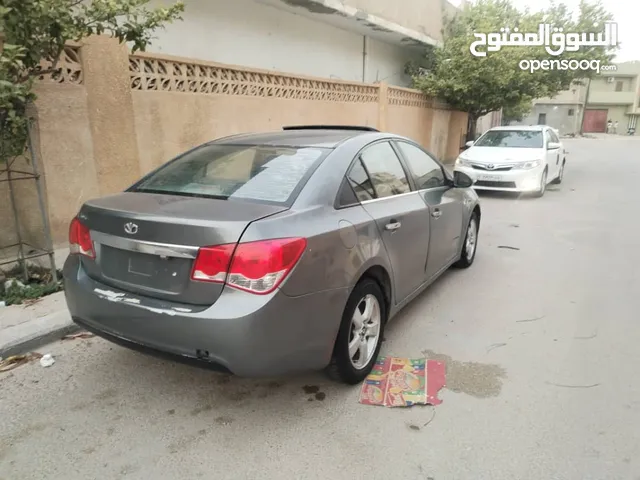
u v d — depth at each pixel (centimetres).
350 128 414
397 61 1491
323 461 240
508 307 434
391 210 338
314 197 278
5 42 369
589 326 393
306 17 1048
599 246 643
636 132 5097
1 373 325
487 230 743
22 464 239
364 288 301
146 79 580
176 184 313
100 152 527
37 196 485
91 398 296
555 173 1180
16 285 449
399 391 300
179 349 246
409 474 231
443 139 1600
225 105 688
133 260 263
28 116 450
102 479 229
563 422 268
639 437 255
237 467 237
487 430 262
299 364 256
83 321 289
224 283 236
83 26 402
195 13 798
